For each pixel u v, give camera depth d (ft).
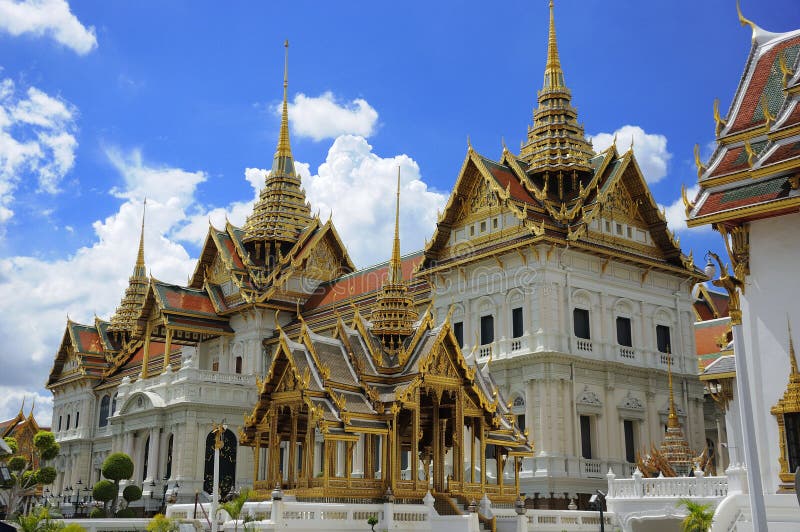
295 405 112.06
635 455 196.44
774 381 91.71
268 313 274.77
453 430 120.98
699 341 237.66
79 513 254.06
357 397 112.98
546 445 180.65
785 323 91.40
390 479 109.81
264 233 291.99
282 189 304.91
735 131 99.14
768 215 92.58
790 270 91.86
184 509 116.26
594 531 123.95
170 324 269.23
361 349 118.21
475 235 209.87
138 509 242.17
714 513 99.66
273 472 113.19
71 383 361.10
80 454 340.80
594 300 198.39
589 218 197.67
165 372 263.70
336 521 101.96
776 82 100.32
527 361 187.21
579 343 191.83
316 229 297.94
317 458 192.34
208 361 287.89
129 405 272.51
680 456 158.51
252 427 118.52
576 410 186.60
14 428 343.46
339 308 255.50
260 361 268.82
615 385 196.13
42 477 192.65
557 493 177.58
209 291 286.66
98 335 370.32
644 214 216.33
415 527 106.83
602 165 210.18
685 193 97.60
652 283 212.23
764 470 91.50
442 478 117.91
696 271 215.51
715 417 217.15
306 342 113.39
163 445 256.11
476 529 104.94
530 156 222.69
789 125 91.91
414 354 118.01
